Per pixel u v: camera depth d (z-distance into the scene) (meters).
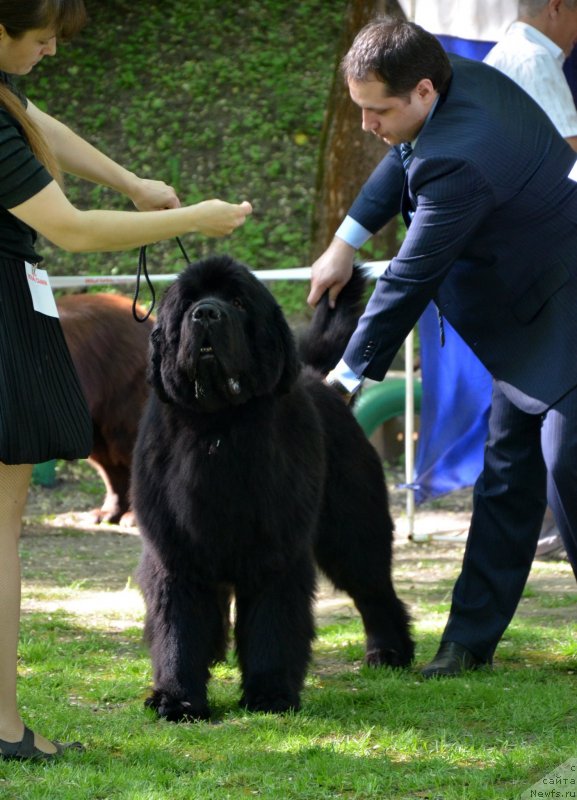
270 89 28.50
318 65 29.33
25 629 9.36
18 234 5.80
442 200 7.01
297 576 7.13
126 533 13.88
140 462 7.17
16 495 5.90
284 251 23.72
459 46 11.75
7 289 5.73
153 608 7.11
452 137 7.02
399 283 7.23
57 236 5.63
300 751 6.19
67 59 29.36
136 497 7.16
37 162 5.57
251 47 29.86
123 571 11.98
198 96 28.19
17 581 5.87
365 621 8.55
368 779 5.70
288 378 6.94
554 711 6.82
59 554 12.76
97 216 5.70
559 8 8.49
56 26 5.65
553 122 8.38
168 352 6.86
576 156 7.52
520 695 7.18
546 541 12.57
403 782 5.71
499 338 7.57
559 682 7.68
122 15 30.88
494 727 6.73
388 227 19.09
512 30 8.65
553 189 7.20
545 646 8.83
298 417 7.24
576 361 7.24
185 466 6.84
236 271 6.90
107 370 13.34
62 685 7.69
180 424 6.95
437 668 8.02
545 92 8.41
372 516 8.30
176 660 6.99
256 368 6.77
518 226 7.23
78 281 14.36
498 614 8.16
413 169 7.14
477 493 8.21
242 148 26.69
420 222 7.12
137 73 29.08
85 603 10.54
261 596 7.09
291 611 7.08
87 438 6.05
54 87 28.58
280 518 6.91
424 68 6.97
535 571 11.98
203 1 31.19
